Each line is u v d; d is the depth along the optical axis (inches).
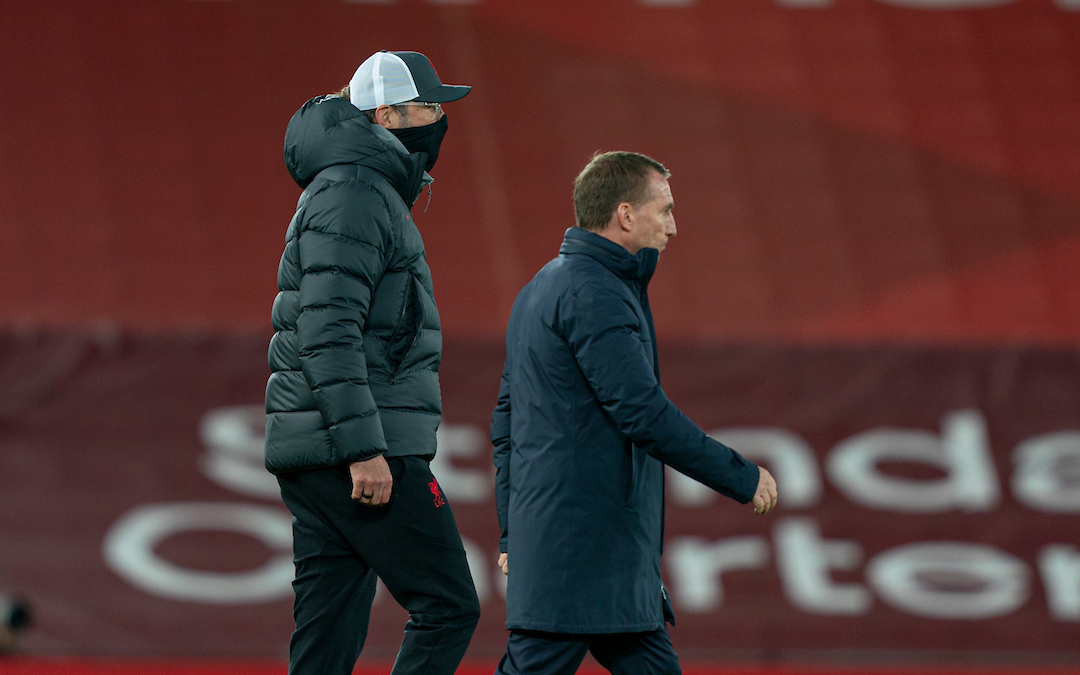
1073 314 1180.5
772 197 1289.4
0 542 853.8
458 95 448.5
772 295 1187.3
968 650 872.3
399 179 427.5
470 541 888.9
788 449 919.7
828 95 1405.0
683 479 906.1
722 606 878.4
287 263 418.0
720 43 1448.1
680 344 938.7
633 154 442.3
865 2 1496.1
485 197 1270.9
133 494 878.4
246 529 880.3
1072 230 1272.1
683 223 1251.2
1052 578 890.7
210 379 908.0
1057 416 930.7
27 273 1120.2
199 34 1375.5
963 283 1209.4
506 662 420.5
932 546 898.1
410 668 422.6
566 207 1274.6
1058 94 1424.7
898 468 916.6
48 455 877.8
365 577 434.9
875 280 1210.6
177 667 816.3
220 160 1267.2
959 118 1391.5
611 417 406.9
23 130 1249.4
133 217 1193.4
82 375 893.8
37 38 1331.2
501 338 938.1
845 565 891.4
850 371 936.3
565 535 406.6
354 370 394.6
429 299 434.9
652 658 426.6
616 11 1465.3
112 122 1278.3
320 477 414.0
